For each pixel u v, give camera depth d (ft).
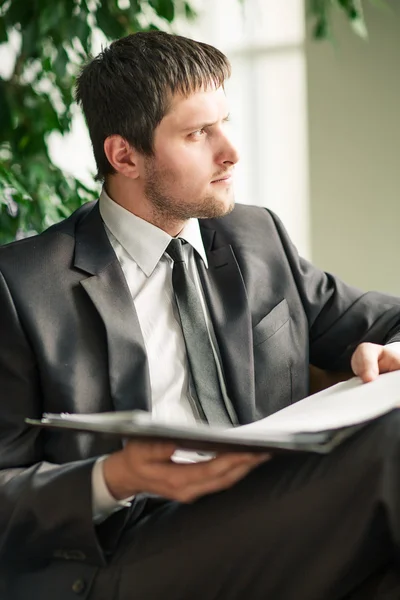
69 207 7.88
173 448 3.55
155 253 4.93
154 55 4.78
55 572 4.01
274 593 3.67
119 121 4.85
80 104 5.18
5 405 4.42
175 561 3.73
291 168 13.34
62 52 7.56
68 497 3.83
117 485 3.77
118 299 4.63
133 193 4.94
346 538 3.51
